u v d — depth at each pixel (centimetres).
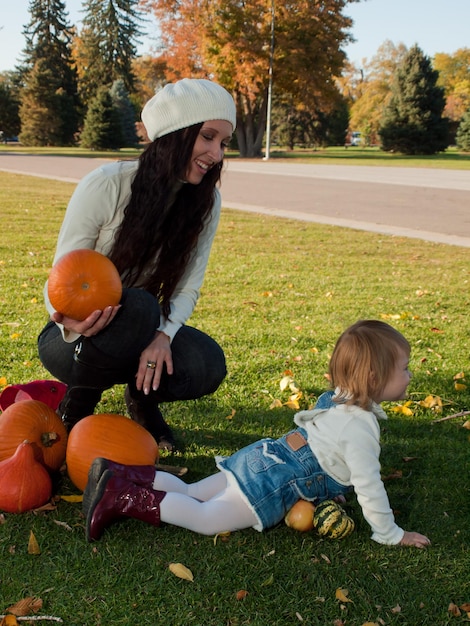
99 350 255
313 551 237
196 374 285
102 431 263
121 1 6431
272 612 204
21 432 264
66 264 241
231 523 242
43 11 6488
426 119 4659
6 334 466
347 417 250
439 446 323
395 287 666
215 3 3994
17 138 7031
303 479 247
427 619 204
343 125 6631
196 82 258
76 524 248
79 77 6781
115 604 204
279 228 1088
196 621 199
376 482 241
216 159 262
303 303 587
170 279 286
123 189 272
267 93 4322
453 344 478
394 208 1403
